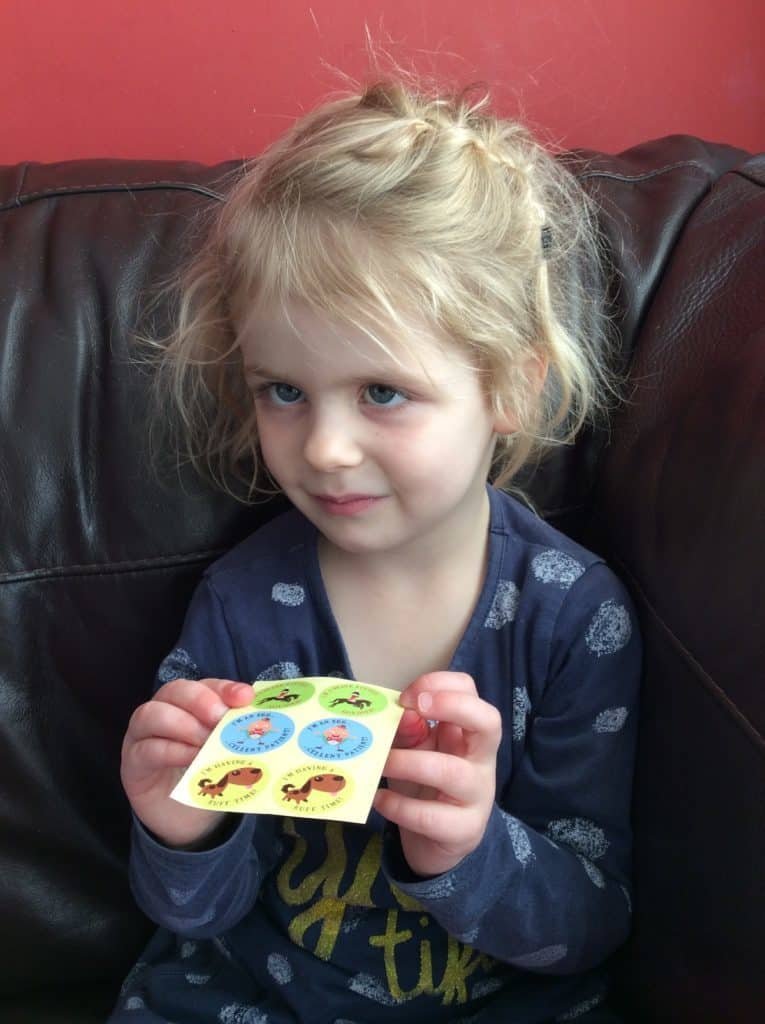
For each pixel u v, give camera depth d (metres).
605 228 0.95
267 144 1.18
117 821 0.95
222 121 1.17
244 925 0.87
